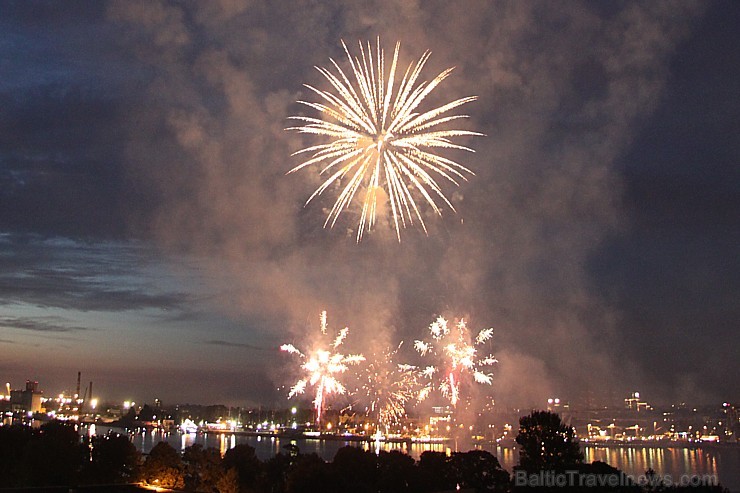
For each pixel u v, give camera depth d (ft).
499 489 424.05
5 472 526.16
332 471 431.84
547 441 395.14
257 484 509.76
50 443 537.24
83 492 469.57
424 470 450.30
